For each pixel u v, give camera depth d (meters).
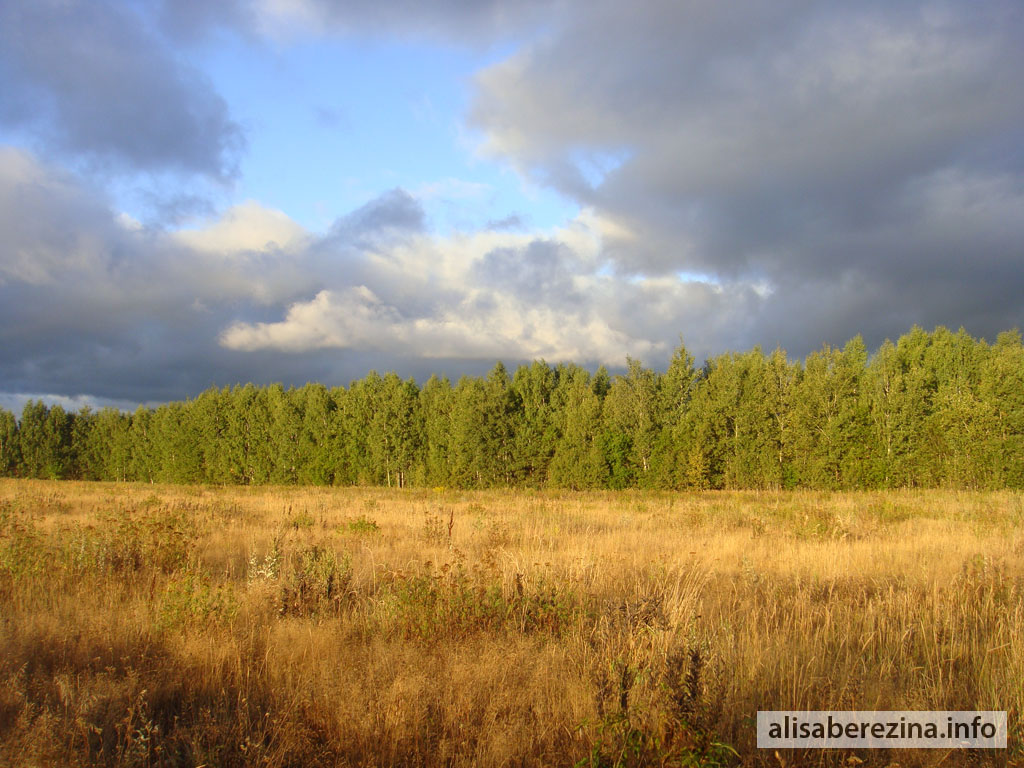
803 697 4.55
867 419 38.19
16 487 31.62
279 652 5.32
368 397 50.62
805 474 38.22
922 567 8.93
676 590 6.58
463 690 4.54
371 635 5.98
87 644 5.41
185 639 5.55
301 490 37.44
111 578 7.81
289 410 52.28
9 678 4.59
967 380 43.16
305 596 7.06
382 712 4.20
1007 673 4.91
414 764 3.82
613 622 5.73
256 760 3.74
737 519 17.14
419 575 7.02
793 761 3.78
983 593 7.22
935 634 5.54
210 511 16.73
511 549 10.67
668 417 43.25
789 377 43.16
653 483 40.69
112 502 19.45
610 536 13.03
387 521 16.27
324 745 3.99
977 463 34.56
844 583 8.30
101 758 3.79
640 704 4.15
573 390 48.03
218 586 7.51
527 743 3.96
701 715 3.89
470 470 43.78
